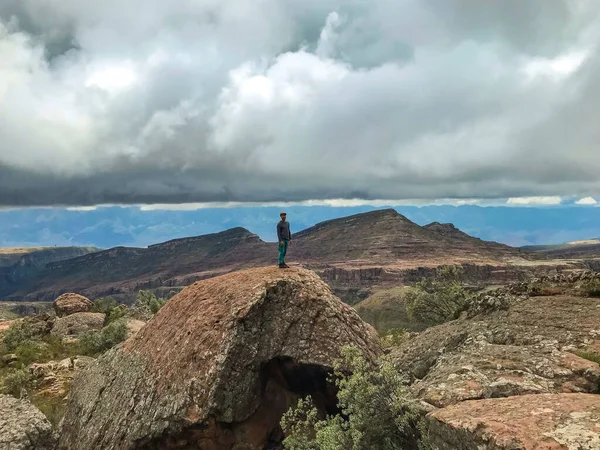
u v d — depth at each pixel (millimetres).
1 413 15383
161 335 16312
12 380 25766
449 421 6723
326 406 14383
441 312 27469
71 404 17609
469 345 12562
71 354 36438
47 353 36250
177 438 12875
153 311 58656
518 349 10930
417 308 28406
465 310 18172
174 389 13430
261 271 17266
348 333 15047
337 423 9836
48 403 22422
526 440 5547
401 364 14078
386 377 9289
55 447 15633
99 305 61562
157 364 14922
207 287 17047
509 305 15180
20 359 33938
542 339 11539
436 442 7016
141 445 13109
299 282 15859
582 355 10133
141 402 14000
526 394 8148
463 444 6332
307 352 14125
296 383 14484
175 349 14758
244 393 13289
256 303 14289
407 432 8578
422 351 14273
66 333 46500
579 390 8500
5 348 39125
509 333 12500
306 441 11273
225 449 13070
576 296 15156
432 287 28953
